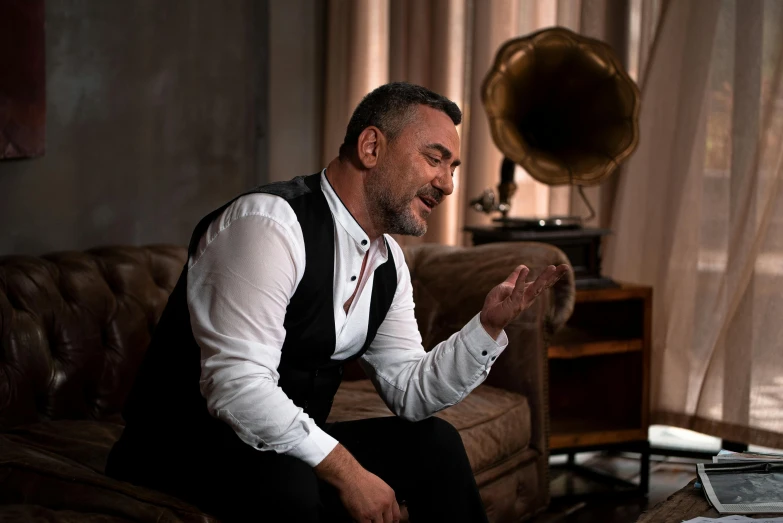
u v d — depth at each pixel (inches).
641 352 112.7
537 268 98.8
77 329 87.8
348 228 64.4
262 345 58.4
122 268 94.6
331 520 65.9
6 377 80.5
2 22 91.9
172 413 63.6
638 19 128.9
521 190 137.3
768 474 60.7
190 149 121.2
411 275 107.2
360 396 93.0
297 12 140.4
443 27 138.3
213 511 61.6
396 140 63.6
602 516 102.8
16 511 57.7
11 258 87.7
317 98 144.6
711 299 123.0
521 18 135.3
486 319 67.2
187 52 119.6
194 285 60.6
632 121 112.6
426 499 67.8
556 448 108.5
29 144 96.1
